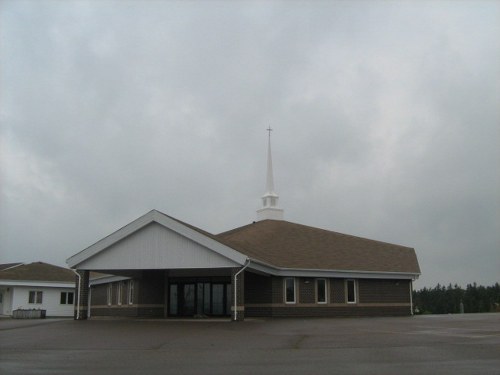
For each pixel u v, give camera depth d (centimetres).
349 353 1432
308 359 1342
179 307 3512
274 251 3581
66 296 5041
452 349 1484
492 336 1811
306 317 3322
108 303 4166
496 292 6844
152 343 1700
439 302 7025
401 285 3806
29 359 1390
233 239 3681
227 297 3434
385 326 2308
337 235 4212
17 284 4734
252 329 2159
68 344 1700
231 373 1169
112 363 1319
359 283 3641
